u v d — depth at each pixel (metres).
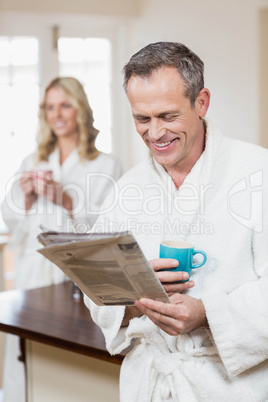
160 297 1.50
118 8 5.15
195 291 1.63
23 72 5.05
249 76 4.76
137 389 1.72
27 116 5.09
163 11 5.19
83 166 3.40
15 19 4.92
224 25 4.88
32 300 2.74
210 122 1.69
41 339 2.29
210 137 1.67
